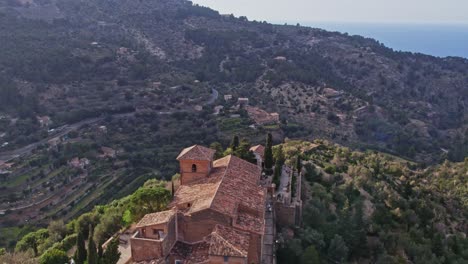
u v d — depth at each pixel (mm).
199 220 50188
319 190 81188
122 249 56312
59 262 55750
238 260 44219
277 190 72125
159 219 49375
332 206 79500
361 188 96250
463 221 103438
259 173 66562
